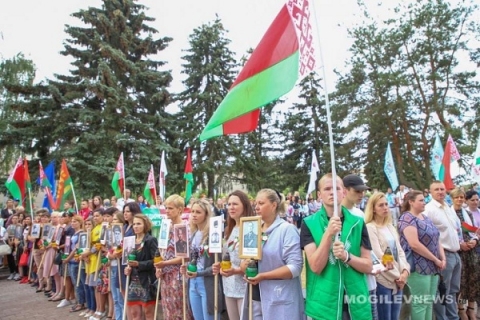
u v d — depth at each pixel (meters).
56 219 10.22
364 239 3.51
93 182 23.30
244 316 4.16
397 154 28.72
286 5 4.35
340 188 3.58
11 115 28.56
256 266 3.89
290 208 18.67
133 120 25.31
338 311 3.30
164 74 27.80
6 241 12.85
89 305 8.03
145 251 5.82
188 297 5.36
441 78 27.12
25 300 9.52
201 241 5.11
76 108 25.27
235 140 34.00
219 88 33.50
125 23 26.62
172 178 26.98
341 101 29.64
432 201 5.83
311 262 3.37
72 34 25.69
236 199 4.69
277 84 4.29
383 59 28.42
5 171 29.03
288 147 39.53
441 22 27.16
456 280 5.75
